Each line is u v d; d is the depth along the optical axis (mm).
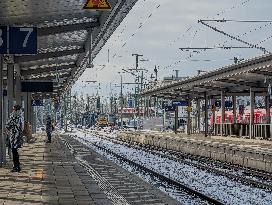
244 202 11820
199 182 16250
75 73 37656
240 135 34781
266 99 34656
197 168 21406
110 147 38594
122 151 33750
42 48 24141
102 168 18406
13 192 11625
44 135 53188
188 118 45875
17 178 14469
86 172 16812
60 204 10031
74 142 41438
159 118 76750
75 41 22719
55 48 24828
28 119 37500
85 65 31797
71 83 47625
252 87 29641
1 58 18016
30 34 14844
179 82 34094
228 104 47000
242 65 23141
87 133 73375
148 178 17641
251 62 22109
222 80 28594
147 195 11602
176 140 33625
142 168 20609
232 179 17156
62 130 93375
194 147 29203
